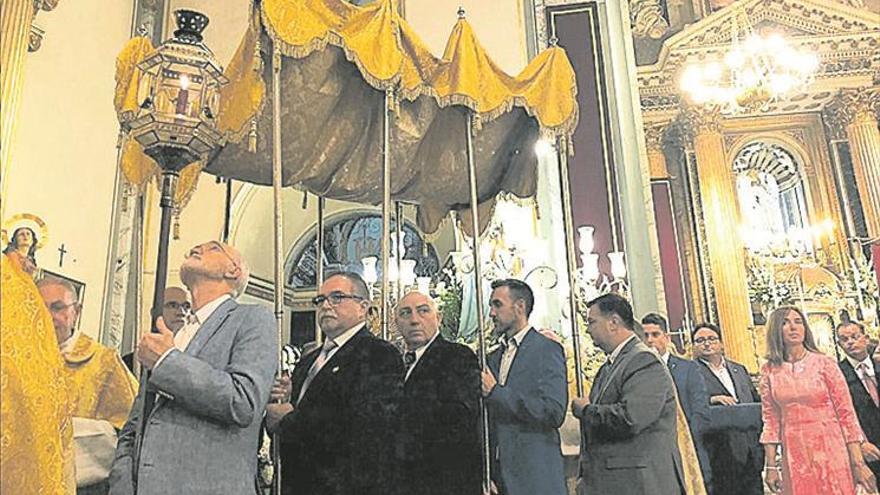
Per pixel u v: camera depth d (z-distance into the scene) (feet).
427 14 22.63
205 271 6.37
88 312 17.57
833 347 21.45
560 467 8.32
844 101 25.53
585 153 20.94
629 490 7.72
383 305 8.70
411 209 22.30
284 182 11.93
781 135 25.68
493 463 8.14
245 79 8.79
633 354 8.35
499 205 17.44
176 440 5.51
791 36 26.03
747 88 24.18
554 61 11.21
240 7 23.17
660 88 26.03
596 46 22.03
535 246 18.40
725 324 22.56
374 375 6.73
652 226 20.16
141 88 6.84
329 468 6.50
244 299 25.59
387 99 8.90
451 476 6.77
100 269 18.20
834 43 25.85
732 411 11.92
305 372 7.83
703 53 25.81
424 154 12.11
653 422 7.79
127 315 18.24
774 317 11.40
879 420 11.67
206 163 11.00
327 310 7.28
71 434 5.19
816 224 24.48
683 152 25.43
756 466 11.62
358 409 6.61
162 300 6.16
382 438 6.61
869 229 24.04
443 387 7.02
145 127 6.58
